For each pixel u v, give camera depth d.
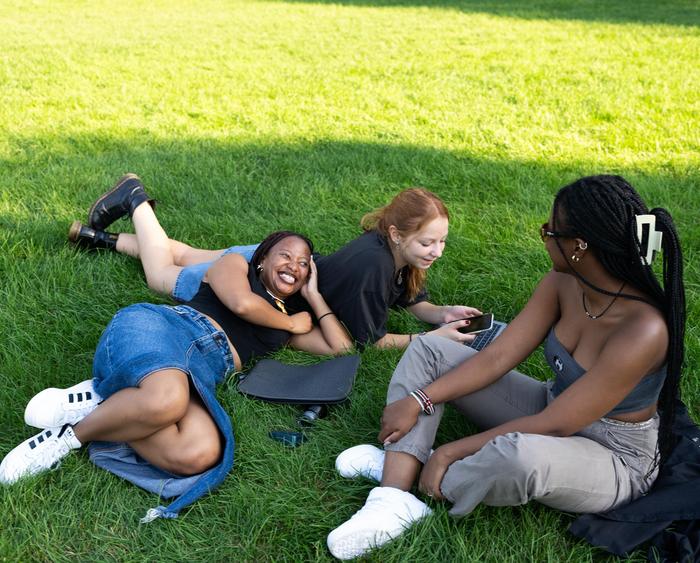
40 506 2.71
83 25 13.66
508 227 5.09
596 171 6.25
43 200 5.27
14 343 3.66
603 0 17.83
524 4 17.39
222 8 16.72
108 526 2.68
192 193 5.50
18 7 15.84
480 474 2.50
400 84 9.14
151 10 16.19
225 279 3.55
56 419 3.00
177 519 2.71
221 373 3.43
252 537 2.65
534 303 2.85
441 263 4.64
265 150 6.56
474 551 2.57
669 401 2.52
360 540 2.54
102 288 4.21
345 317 3.79
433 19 15.02
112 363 3.00
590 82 9.12
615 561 2.56
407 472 2.74
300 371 3.56
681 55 10.84
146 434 2.82
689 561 2.44
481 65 10.16
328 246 4.84
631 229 2.36
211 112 7.78
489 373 2.84
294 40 12.33
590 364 2.60
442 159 6.33
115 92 8.55
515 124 7.49
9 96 8.20
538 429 2.57
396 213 3.72
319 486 2.93
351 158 6.33
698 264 4.66
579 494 2.54
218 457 2.91
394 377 2.95
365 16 15.54
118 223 4.99
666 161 6.50
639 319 2.46
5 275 4.27
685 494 2.64
